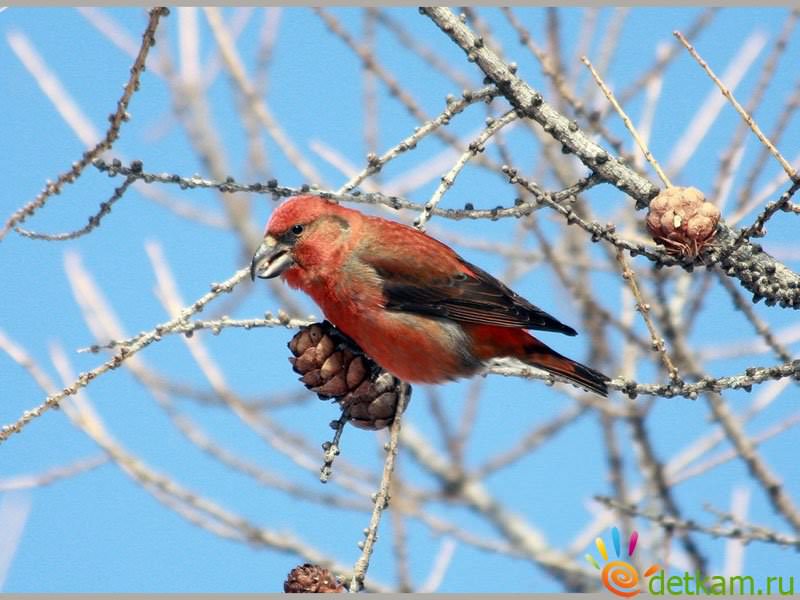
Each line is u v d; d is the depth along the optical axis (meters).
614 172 9.00
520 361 10.44
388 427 8.96
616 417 12.37
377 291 10.28
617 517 11.97
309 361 8.91
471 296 10.32
